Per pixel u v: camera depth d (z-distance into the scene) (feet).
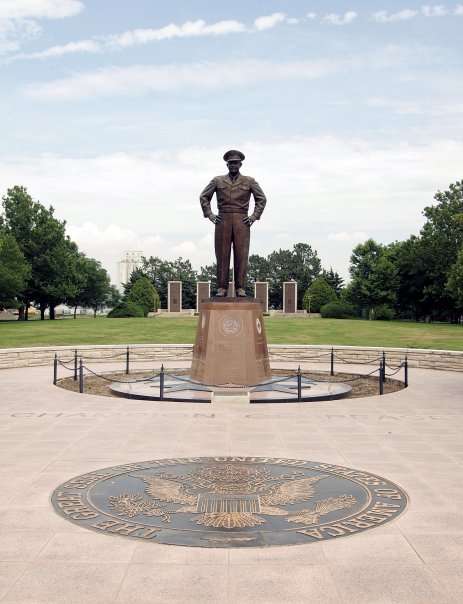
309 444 37.93
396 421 45.93
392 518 24.56
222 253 63.67
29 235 221.05
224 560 20.43
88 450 36.14
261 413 49.21
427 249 229.86
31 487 28.63
